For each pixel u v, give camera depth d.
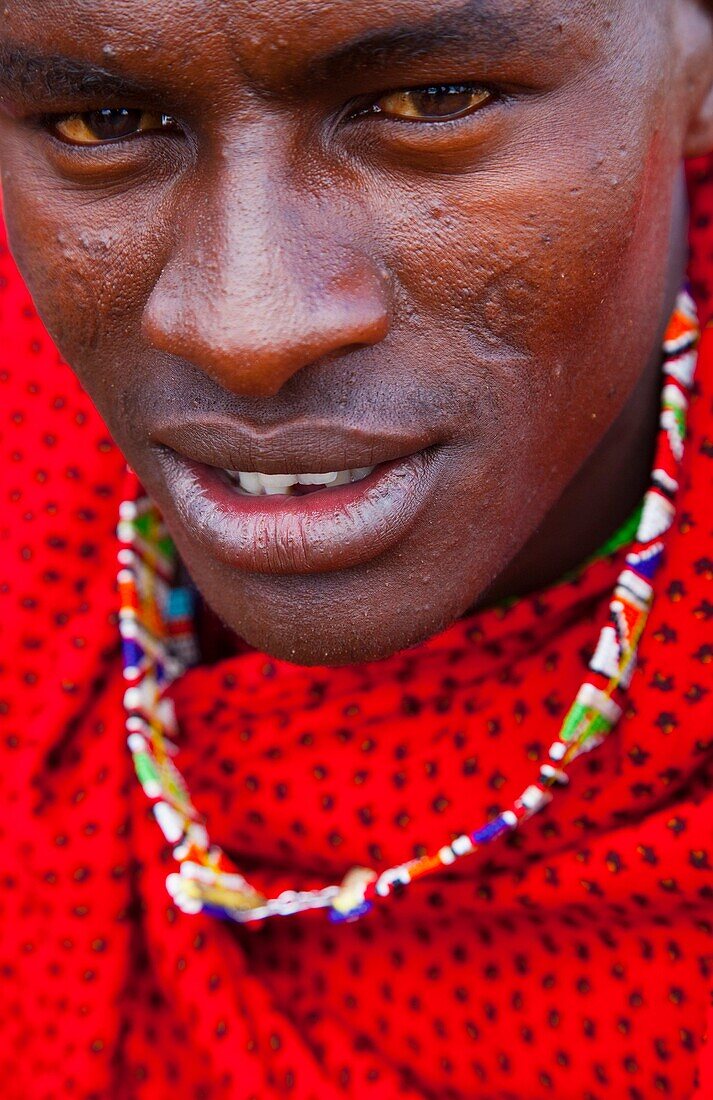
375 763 0.60
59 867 0.64
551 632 0.59
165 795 0.62
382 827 0.60
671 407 0.57
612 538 0.59
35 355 0.68
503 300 0.50
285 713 0.62
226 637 0.65
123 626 0.63
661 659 0.56
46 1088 0.63
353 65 0.48
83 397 0.67
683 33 0.53
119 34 0.48
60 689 0.65
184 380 0.51
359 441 0.50
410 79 0.48
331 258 0.49
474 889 0.59
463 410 0.51
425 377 0.50
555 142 0.49
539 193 0.49
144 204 0.50
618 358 0.53
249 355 0.48
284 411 0.50
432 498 0.51
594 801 0.58
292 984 0.63
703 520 0.56
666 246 0.54
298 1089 0.61
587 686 0.57
